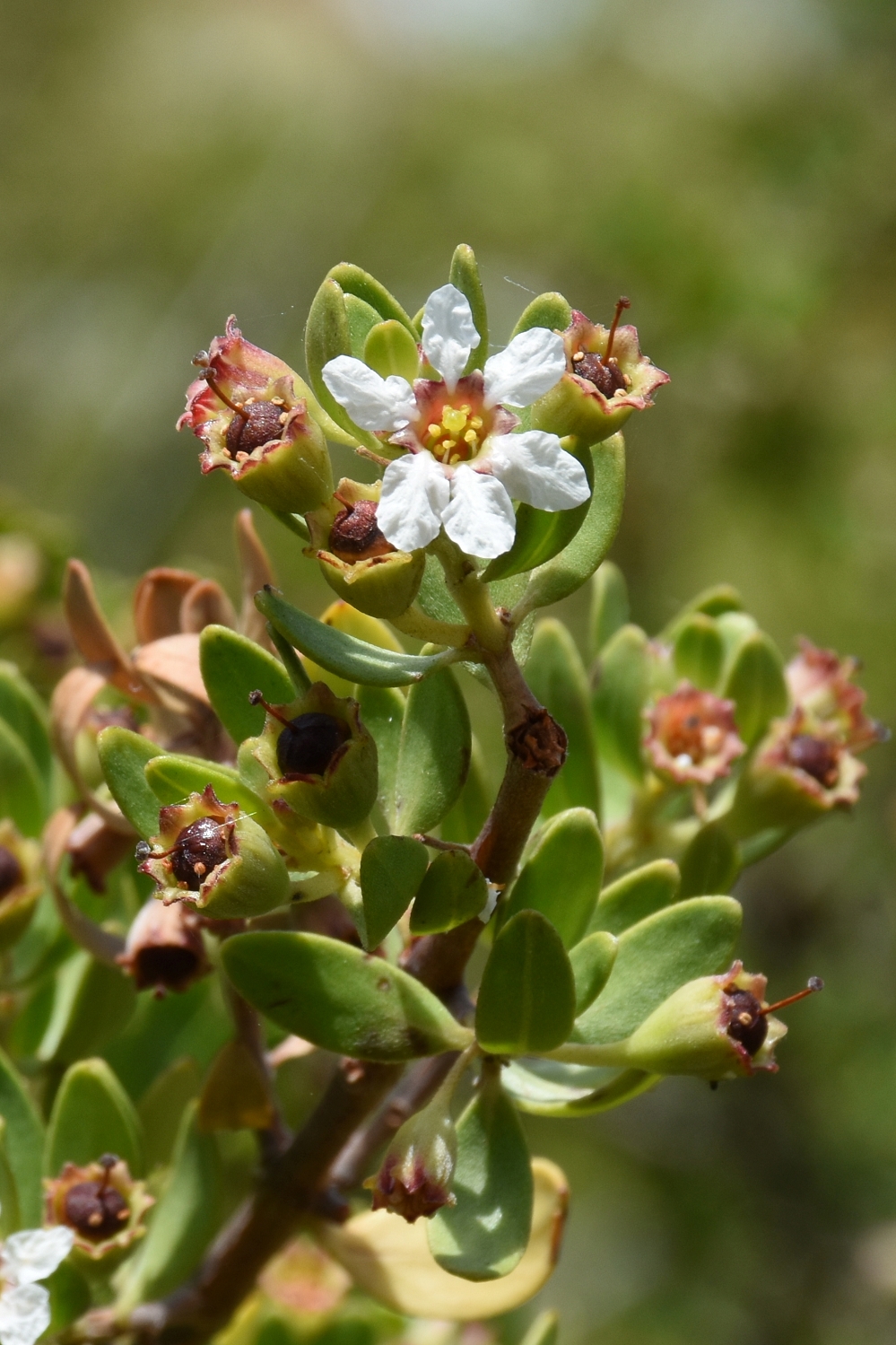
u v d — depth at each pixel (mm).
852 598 554
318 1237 226
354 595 198
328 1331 257
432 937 212
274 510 202
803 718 238
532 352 200
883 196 586
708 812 241
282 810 202
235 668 213
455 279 206
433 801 212
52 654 309
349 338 206
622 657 242
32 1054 245
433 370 203
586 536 207
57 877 226
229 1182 270
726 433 577
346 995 204
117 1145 228
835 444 569
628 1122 499
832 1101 473
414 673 201
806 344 572
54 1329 225
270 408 202
